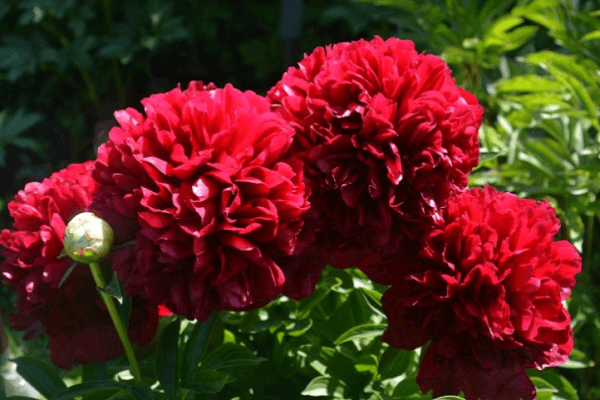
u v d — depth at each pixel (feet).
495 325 2.54
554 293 2.59
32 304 2.76
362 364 2.94
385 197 2.58
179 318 2.85
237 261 2.49
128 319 2.73
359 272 3.08
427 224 2.61
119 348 2.77
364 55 2.69
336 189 2.59
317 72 2.78
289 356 3.05
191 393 2.87
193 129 2.56
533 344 2.58
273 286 2.51
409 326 2.64
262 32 7.91
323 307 3.16
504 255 2.59
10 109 8.06
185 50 8.05
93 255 2.50
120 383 2.74
